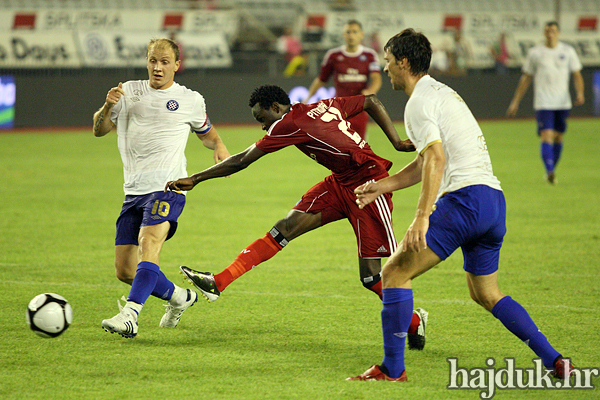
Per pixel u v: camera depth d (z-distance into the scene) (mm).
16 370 13688
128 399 12203
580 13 99938
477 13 97688
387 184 13422
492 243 13438
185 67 82938
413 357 14648
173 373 13570
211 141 17859
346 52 36844
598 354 14664
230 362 14258
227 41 90125
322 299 19500
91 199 37594
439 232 12867
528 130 76125
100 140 69375
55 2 91500
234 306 18797
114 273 22438
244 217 32500
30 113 76688
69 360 14305
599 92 89875
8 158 55156
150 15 89250
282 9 101875
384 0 102812
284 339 15883
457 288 20688
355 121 32625
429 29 97250
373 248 16562
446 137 12953
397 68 13336
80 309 18312
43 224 30781
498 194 13234
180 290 16719
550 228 29453
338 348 15234
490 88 86125
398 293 13008
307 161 56062
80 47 78750
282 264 23984
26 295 19641
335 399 12195
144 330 16625
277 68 86625
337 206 16828
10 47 76375
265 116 16328
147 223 16266
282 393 12484
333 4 102438
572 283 21000
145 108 16656
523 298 19344
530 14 99250
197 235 28531
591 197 37062
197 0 100625
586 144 63188
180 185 16000
